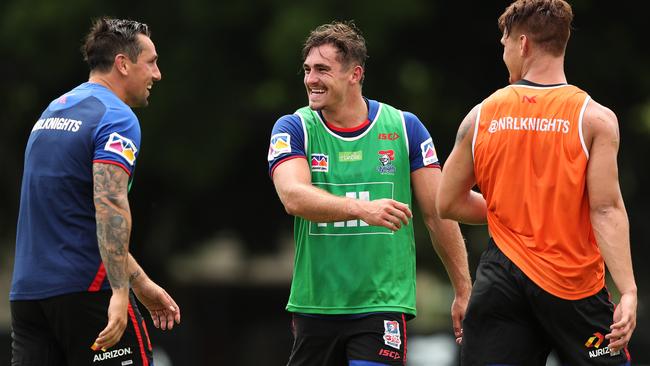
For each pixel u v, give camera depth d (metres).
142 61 20.55
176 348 61.06
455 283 21.58
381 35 57.78
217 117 60.72
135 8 59.09
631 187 69.00
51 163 19.47
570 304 17.84
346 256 20.55
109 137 19.28
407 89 62.62
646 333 55.78
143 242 65.88
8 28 57.31
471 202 19.39
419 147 21.14
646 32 64.56
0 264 80.31
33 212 19.58
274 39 55.91
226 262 82.81
